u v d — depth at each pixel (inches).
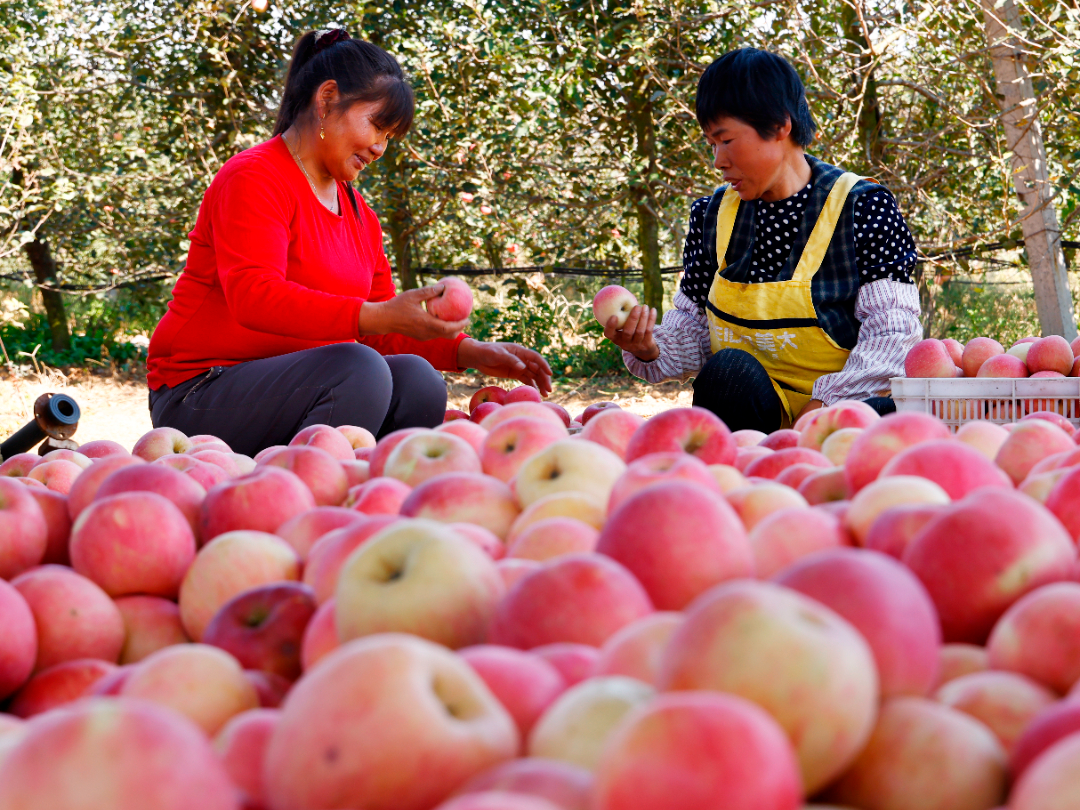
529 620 32.8
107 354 433.4
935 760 24.6
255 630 40.5
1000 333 390.3
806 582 29.2
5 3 350.9
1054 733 23.8
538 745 25.5
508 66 302.4
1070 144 294.0
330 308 107.3
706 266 138.9
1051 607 30.3
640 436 59.3
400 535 36.9
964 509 35.9
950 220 323.3
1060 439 57.7
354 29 322.3
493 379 381.4
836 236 125.0
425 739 24.0
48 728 22.0
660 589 35.9
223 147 364.2
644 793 20.3
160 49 360.8
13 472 76.0
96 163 386.9
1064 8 242.7
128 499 48.6
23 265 514.6
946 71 299.3
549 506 47.0
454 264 404.8
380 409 117.9
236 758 28.0
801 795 22.8
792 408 129.9
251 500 52.6
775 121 119.3
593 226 378.6
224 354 123.8
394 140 337.1
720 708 21.1
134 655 45.0
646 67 294.8
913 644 27.9
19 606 38.9
